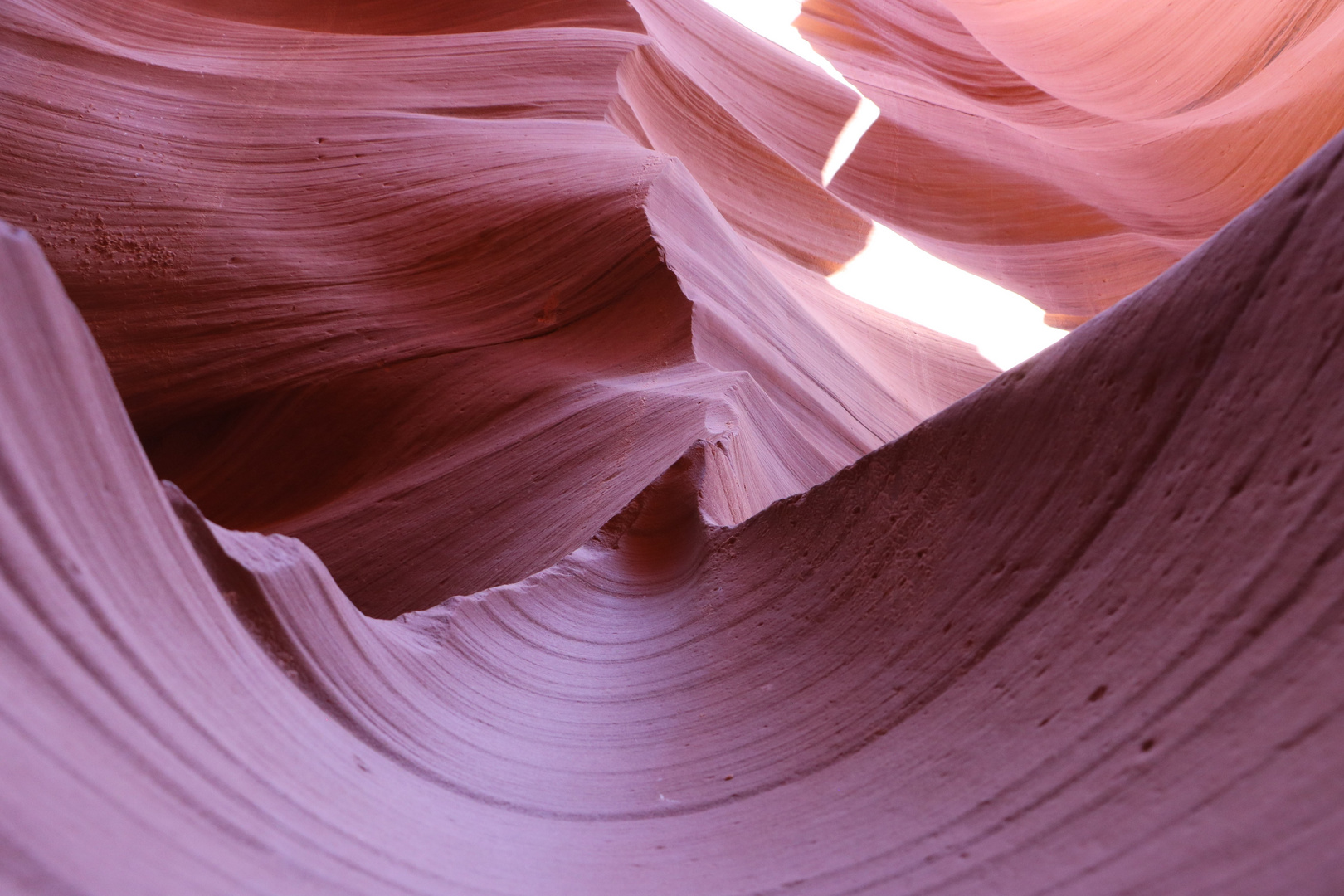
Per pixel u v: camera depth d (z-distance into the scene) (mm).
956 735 2408
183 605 2066
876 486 3443
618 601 4266
